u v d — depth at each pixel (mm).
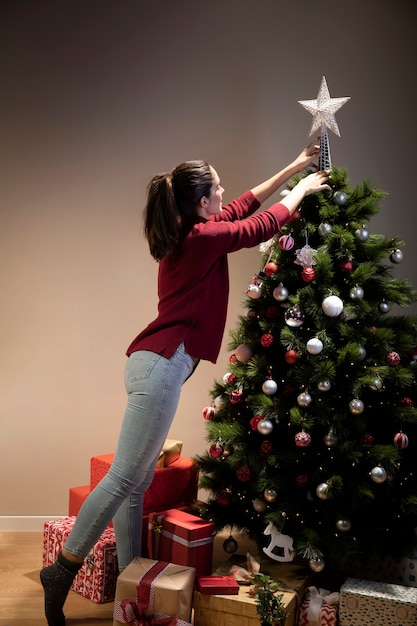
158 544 2537
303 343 2383
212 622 2277
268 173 3258
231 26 3238
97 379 3293
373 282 2482
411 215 3246
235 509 2623
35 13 3191
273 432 2543
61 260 3256
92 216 3254
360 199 2463
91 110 3230
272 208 2320
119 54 3227
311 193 2453
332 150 3248
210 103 3248
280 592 2311
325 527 2400
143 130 3246
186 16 3234
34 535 3207
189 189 2291
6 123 3201
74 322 3275
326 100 2531
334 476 2309
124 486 2318
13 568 2805
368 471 2412
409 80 3236
